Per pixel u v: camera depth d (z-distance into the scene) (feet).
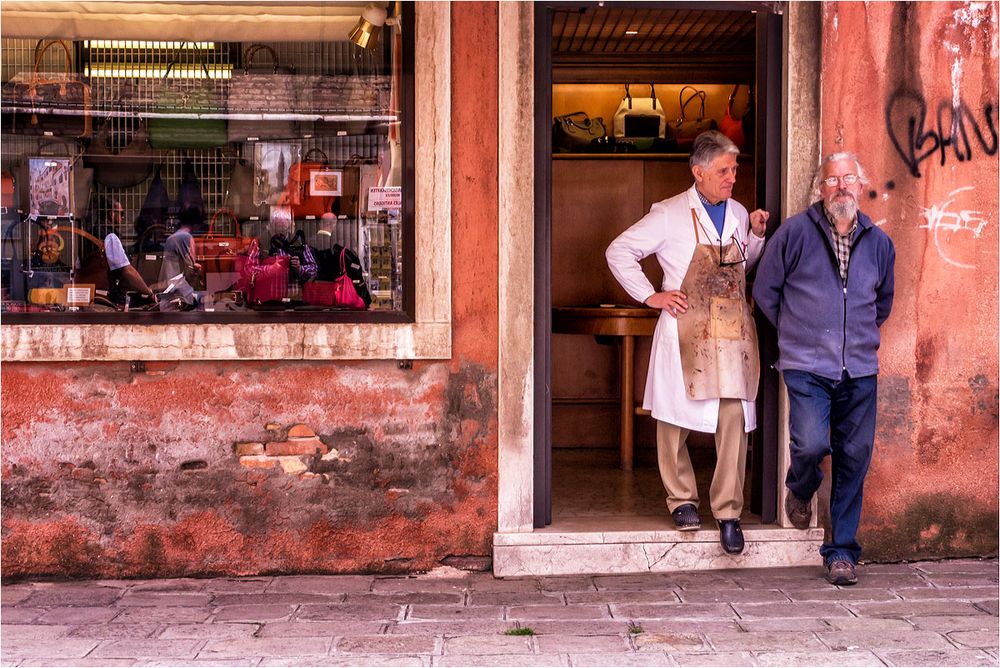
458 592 14.64
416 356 15.23
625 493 18.78
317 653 12.17
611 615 13.56
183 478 15.21
